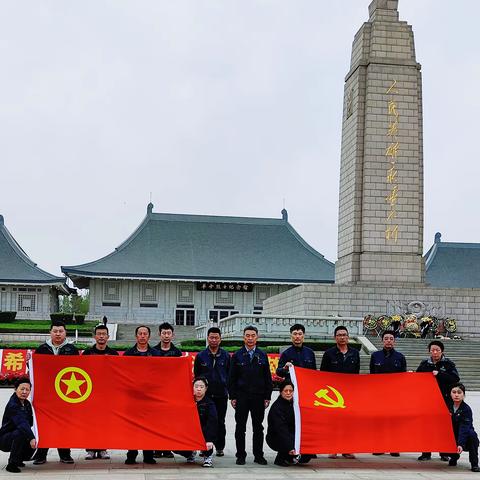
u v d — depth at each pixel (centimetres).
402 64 4738
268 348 3781
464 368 3728
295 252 8094
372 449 1505
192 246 7931
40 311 7425
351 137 4816
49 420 1452
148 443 1458
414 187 4722
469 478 1384
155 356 1546
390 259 4712
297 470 1443
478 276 7919
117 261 7588
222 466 1482
